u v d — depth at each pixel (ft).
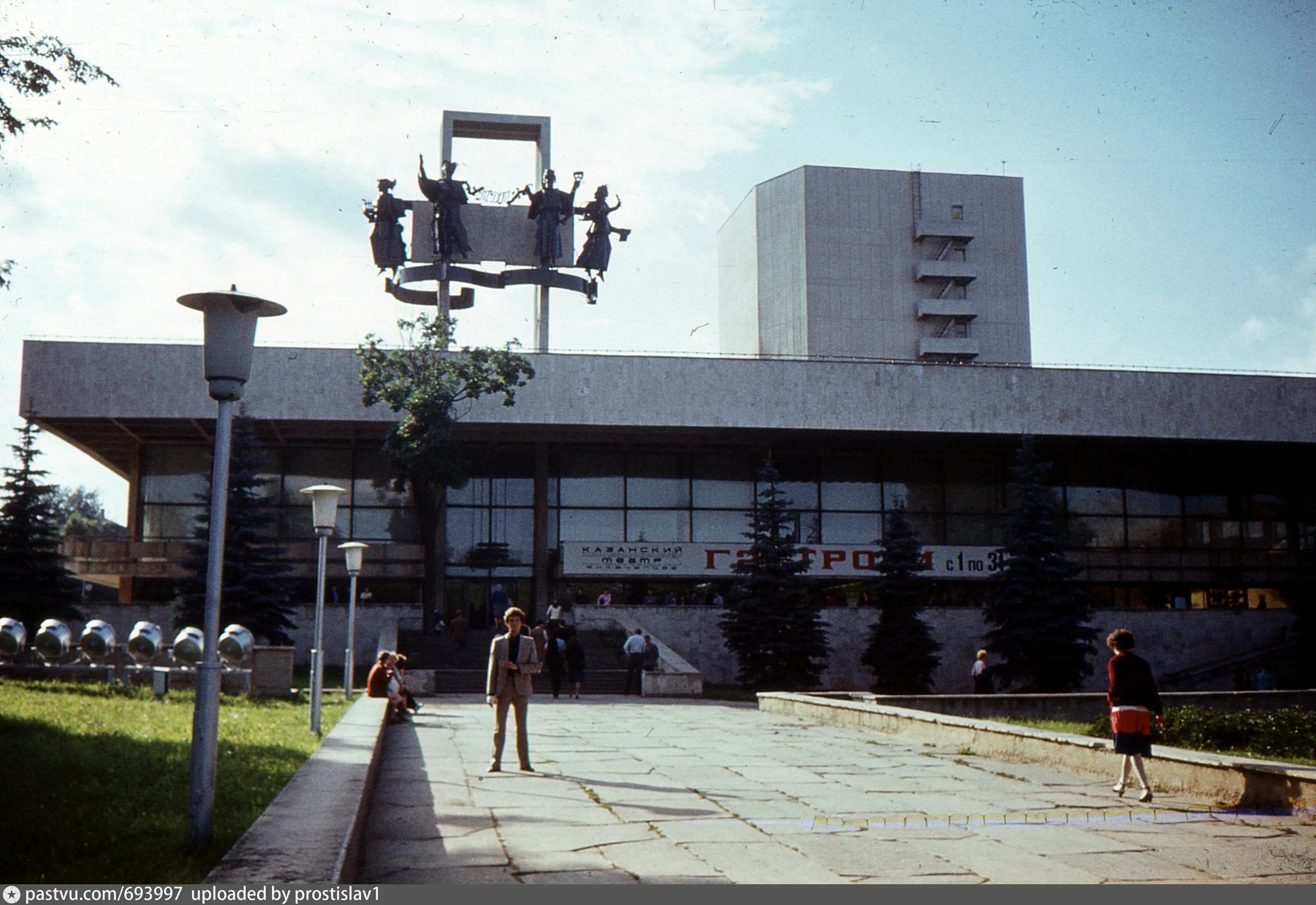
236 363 26.55
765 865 25.82
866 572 158.51
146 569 143.13
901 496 168.25
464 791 37.06
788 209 310.86
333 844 21.72
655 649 106.93
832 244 306.14
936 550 160.25
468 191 164.35
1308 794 32.99
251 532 123.75
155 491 153.69
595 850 27.22
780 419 150.92
